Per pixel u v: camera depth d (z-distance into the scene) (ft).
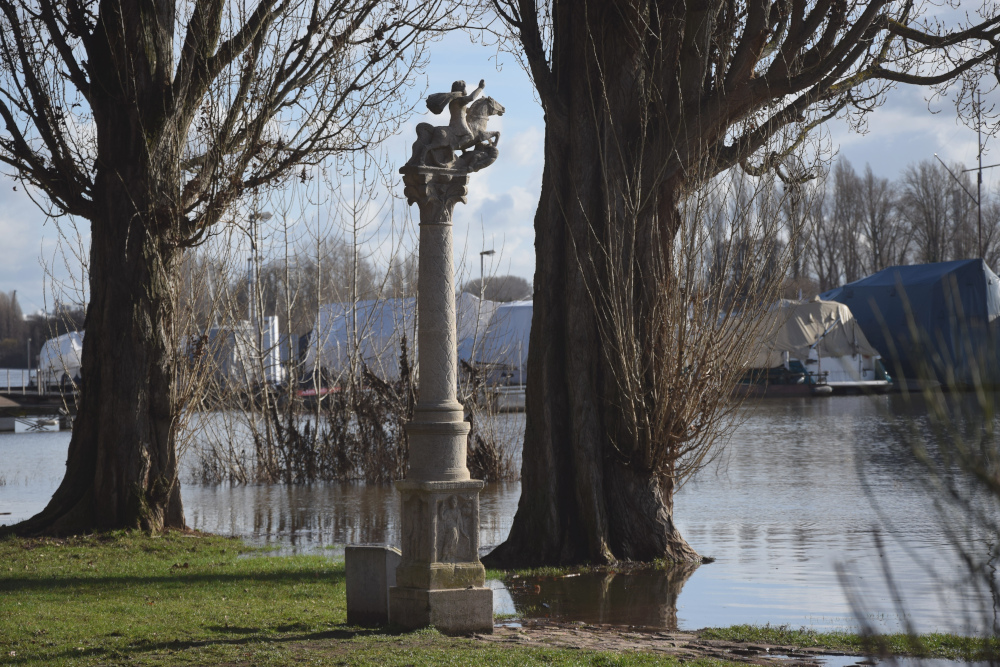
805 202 47.34
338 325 109.91
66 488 50.37
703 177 45.19
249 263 84.84
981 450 11.69
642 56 45.03
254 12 51.42
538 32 47.78
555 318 47.11
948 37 49.70
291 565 42.52
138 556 44.62
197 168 54.24
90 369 50.98
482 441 82.02
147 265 50.39
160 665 23.22
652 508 45.78
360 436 86.07
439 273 28.45
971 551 13.53
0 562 42.78
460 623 27.73
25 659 23.97
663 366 45.37
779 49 45.19
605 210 46.16
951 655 23.94
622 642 27.84
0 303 367.66
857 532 51.52
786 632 29.22
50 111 49.83
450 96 28.76
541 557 45.27
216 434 87.97
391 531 57.77
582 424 45.91
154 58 50.55
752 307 46.03
